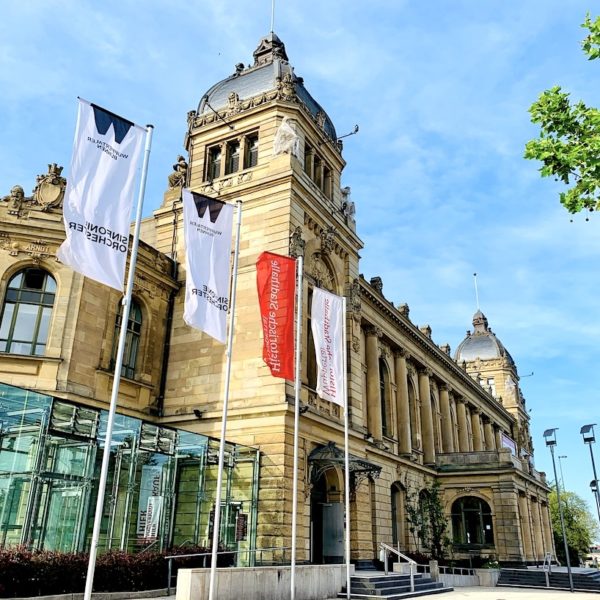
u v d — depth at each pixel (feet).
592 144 50.72
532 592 108.68
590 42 52.54
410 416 171.53
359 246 134.10
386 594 85.40
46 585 57.88
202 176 122.93
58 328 91.09
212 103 130.41
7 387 68.69
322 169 128.88
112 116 53.42
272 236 106.22
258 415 94.58
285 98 119.85
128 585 65.77
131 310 105.29
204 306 60.75
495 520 158.30
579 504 366.02
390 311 155.74
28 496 67.15
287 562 85.66
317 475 98.73
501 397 311.06
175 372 106.83
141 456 83.71
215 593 61.05
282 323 76.54
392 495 143.95
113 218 51.24
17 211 94.38
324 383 78.95
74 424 73.36
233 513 89.40
